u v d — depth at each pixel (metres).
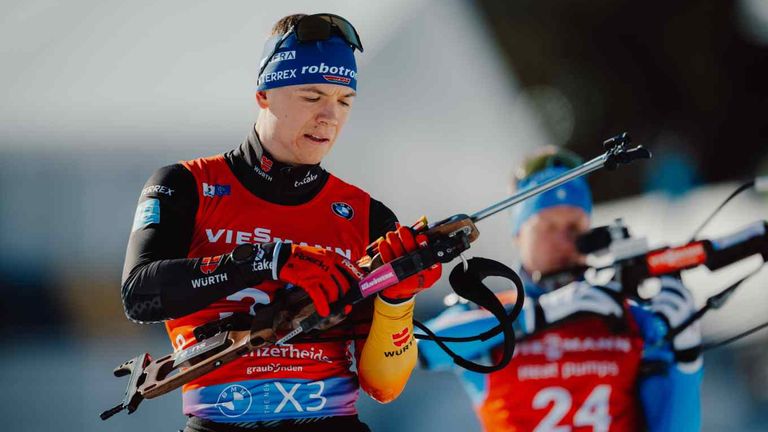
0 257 28.06
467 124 32.81
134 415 21.89
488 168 32.16
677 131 56.31
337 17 9.93
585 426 13.80
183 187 9.73
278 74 9.78
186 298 8.83
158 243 9.38
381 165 31.23
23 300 28.00
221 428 9.34
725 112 56.50
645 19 55.69
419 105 32.38
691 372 13.72
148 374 9.27
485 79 34.25
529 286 14.45
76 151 28.33
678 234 35.38
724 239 13.59
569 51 55.81
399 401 21.05
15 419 22.88
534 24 54.91
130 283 9.05
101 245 28.39
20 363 25.62
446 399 21.00
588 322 13.93
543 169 14.52
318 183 10.29
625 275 13.83
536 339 13.92
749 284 26.34
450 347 14.05
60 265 28.20
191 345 9.29
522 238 14.62
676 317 13.57
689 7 55.47
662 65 56.34
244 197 9.91
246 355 9.39
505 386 13.95
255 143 10.00
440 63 32.94
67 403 23.25
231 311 9.49
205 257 9.19
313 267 8.73
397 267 8.75
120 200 28.44
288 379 9.43
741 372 23.11
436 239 8.92
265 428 9.35
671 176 54.16
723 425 21.69
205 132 28.61
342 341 9.81
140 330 27.70
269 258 8.72
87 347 26.73
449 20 33.69
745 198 35.28
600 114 56.03
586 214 14.48
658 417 13.96
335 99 9.85
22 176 28.34
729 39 56.09
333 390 9.67
